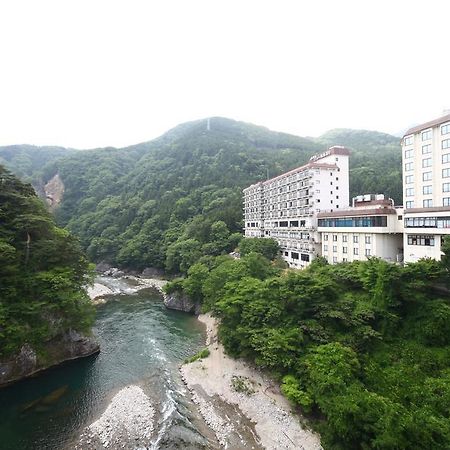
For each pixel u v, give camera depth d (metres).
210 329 52.53
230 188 131.75
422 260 36.66
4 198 42.97
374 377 28.16
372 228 49.66
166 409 30.67
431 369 28.31
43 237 44.22
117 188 168.25
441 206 41.75
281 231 79.38
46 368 38.09
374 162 143.25
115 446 26.09
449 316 31.30
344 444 22.19
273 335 33.06
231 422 29.08
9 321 35.44
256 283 43.00
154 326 54.72
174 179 152.25
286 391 28.77
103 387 35.16
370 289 37.19
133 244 105.88
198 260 80.50
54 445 26.42
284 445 25.67
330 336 33.25
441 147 43.78
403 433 20.14
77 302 42.38
